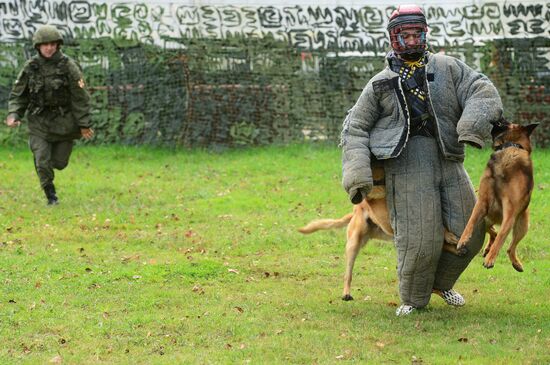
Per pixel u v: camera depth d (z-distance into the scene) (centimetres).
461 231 865
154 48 2066
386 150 852
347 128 875
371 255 1208
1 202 1504
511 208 862
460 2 2084
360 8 2078
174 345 795
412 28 853
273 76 2066
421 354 759
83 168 1856
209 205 1512
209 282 1050
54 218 1398
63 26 2070
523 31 2064
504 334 820
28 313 891
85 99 1469
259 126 2072
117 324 856
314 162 1897
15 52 2062
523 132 886
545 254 1202
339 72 2062
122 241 1265
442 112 859
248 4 2098
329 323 866
